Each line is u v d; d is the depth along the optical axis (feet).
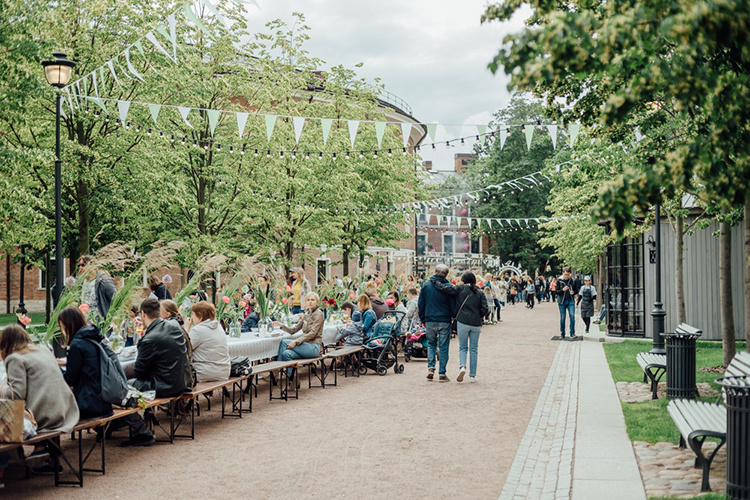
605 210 16.92
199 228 88.99
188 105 81.15
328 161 101.40
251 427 32.22
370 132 114.11
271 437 30.04
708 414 23.38
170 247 38.86
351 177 104.12
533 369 52.08
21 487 23.09
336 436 29.99
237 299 46.88
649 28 14.70
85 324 26.18
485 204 236.63
